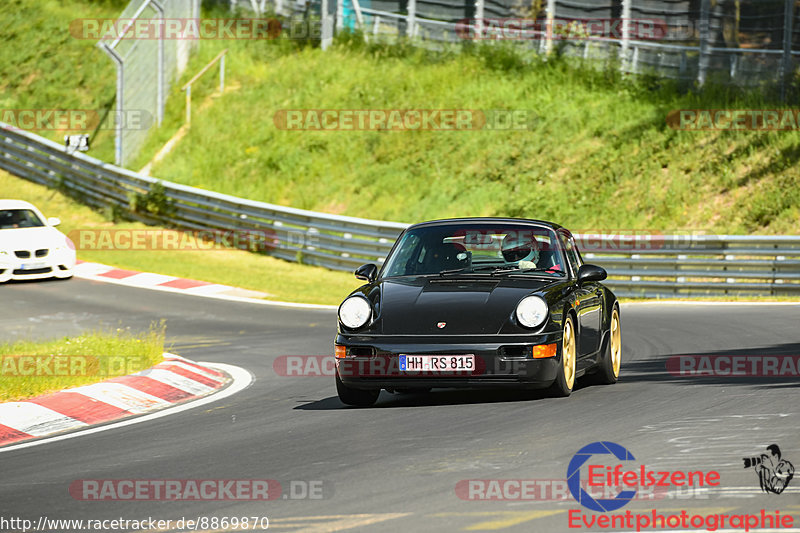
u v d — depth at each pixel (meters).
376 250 81.94
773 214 83.56
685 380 33.19
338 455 22.72
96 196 104.50
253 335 53.06
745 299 66.31
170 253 88.75
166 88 119.88
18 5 147.12
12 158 115.75
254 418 28.88
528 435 24.00
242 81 121.88
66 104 127.12
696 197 88.56
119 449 24.78
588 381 34.41
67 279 75.88
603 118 102.62
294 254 87.19
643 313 59.16
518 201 95.12
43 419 28.84
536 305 28.69
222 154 111.12
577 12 115.31
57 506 18.98
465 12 122.19
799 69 102.00
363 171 105.12
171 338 52.25
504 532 16.09
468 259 32.50
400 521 16.91
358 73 119.62
